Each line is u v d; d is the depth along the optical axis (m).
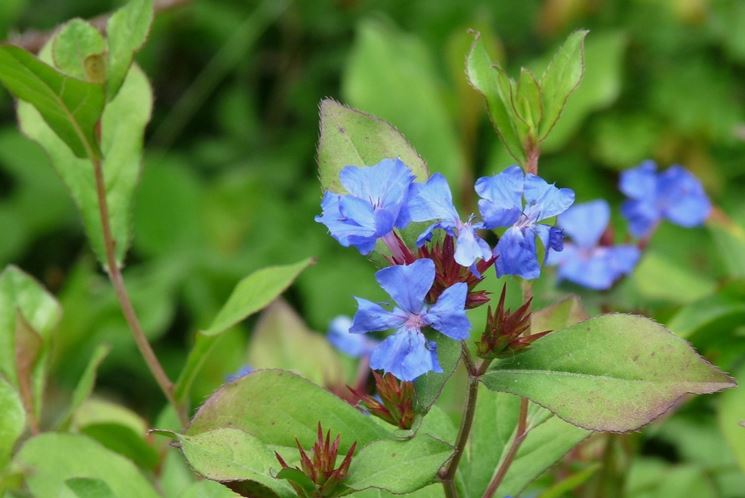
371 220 0.52
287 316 0.68
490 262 0.53
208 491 0.57
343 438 0.54
